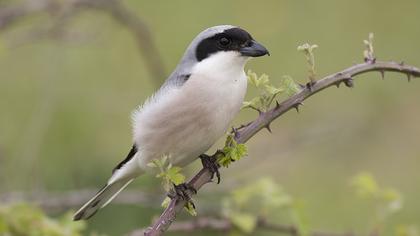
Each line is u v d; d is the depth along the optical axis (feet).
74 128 41.16
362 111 51.78
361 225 43.86
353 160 49.37
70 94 41.78
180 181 17.57
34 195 30.89
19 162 35.32
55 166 39.50
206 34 23.49
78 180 39.09
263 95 18.81
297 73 52.80
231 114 23.27
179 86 23.07
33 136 35.12
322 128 39.11
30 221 24.18
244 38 23.30
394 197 26.76
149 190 33.78
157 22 51.85
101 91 42.50
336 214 45.09
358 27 56.03
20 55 43.55
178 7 52.95
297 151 48.62
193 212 18.90
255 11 54.90
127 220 36.11
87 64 46.39
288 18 55.01
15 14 34.91
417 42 56.49
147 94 43.06
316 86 18.70
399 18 57.06
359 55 54.29
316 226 44.27
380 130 51.57
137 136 23.61
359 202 45.24
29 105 42.96
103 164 40.81
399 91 53.57
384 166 49.73
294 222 26.94
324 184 47.85
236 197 27.14
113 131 42.11
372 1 57.52
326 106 52.11
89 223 35.70
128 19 35.45
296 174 48.16
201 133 23.02
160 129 23.07
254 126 18.66
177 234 32.22
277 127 50.65
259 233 35.12
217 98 22.79
